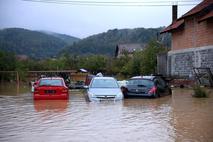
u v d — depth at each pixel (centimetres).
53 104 2011
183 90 3134
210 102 2078
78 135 1130
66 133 1162
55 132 1178
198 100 2208
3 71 4753
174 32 4194
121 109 1773
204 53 3584
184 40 3972
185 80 3544
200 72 3562
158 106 1903
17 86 4003
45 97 2256
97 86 2303
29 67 5950
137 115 1557
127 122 1370
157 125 1302
